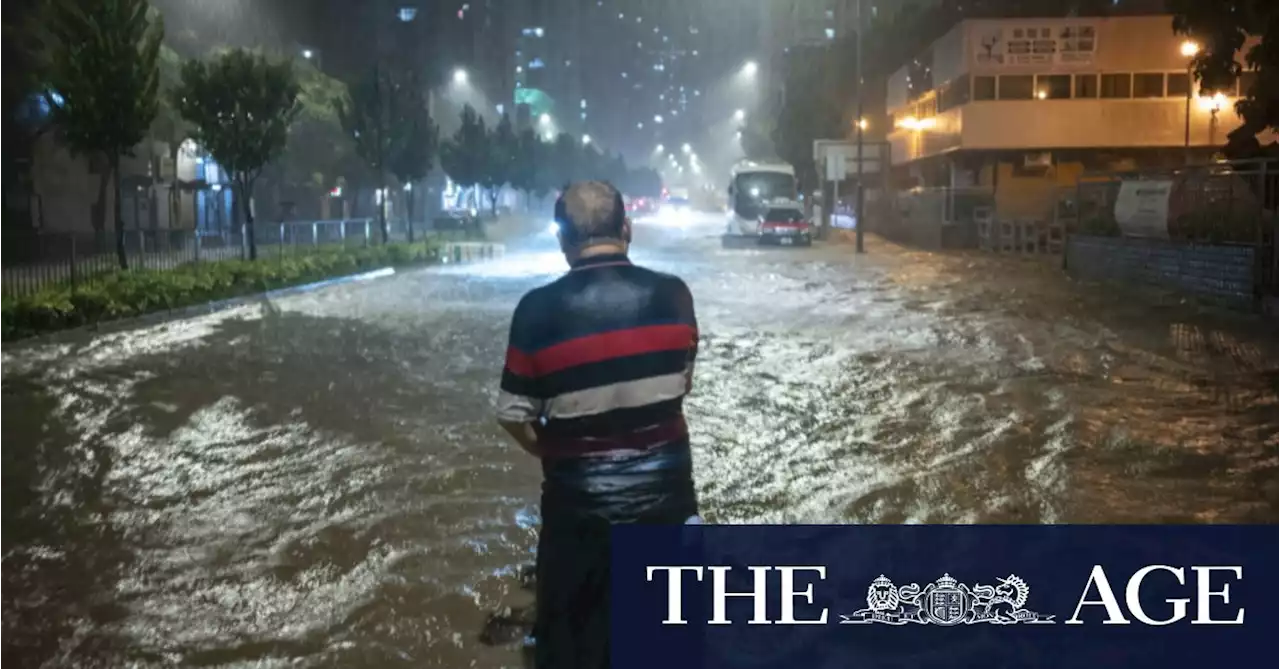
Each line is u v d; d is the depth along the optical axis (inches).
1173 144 1534.2
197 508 280.8
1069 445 343.6
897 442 350.0
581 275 136.0
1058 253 1403.8
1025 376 475.2
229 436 362.6
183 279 765.9
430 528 262.1
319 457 333.1
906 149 2055.9
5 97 1246.9
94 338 614.2
